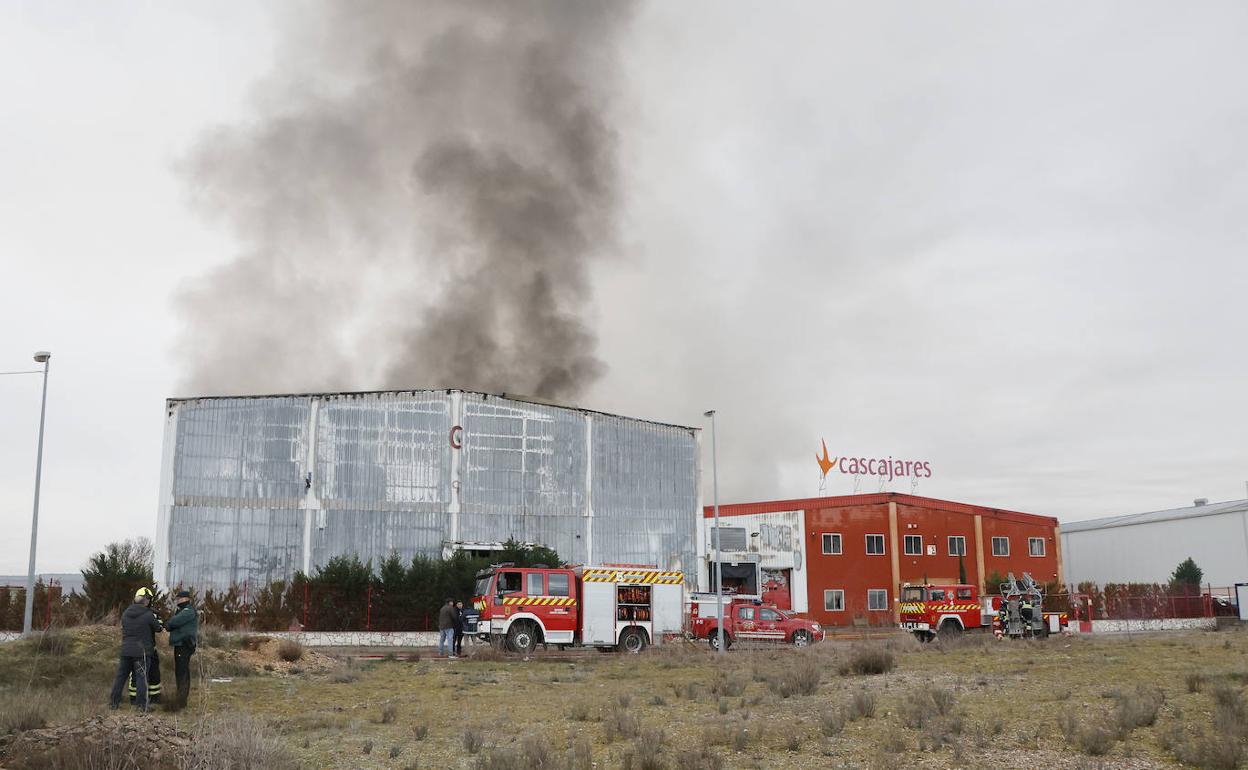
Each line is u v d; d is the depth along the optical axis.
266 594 35.91
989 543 57.75
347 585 35.97
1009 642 30.39
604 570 30.03
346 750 11.41
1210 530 64.69
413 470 41.12
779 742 11.30
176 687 15.50
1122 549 71.94
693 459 47.78
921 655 24.89
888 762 9.66
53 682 16.61
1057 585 53.84
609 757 10.76
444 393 42.22
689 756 9.95
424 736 12.35
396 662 25.36
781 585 50.91
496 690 18.23
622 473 45.75
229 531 38.03
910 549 55.69
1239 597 45.94
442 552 40.75
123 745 10.11
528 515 42.97
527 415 43.84
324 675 21.20
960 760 9.92
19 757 10.19
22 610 33.06
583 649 32.38
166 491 37.53
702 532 47.03
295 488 39.28
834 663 21.39
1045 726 11.69
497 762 9.95
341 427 40.41
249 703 16.06
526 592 29.22
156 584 34.53
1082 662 20.16
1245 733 10.23
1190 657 20.61
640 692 17.23
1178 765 9.41
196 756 9.79
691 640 31.12
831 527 54.84
